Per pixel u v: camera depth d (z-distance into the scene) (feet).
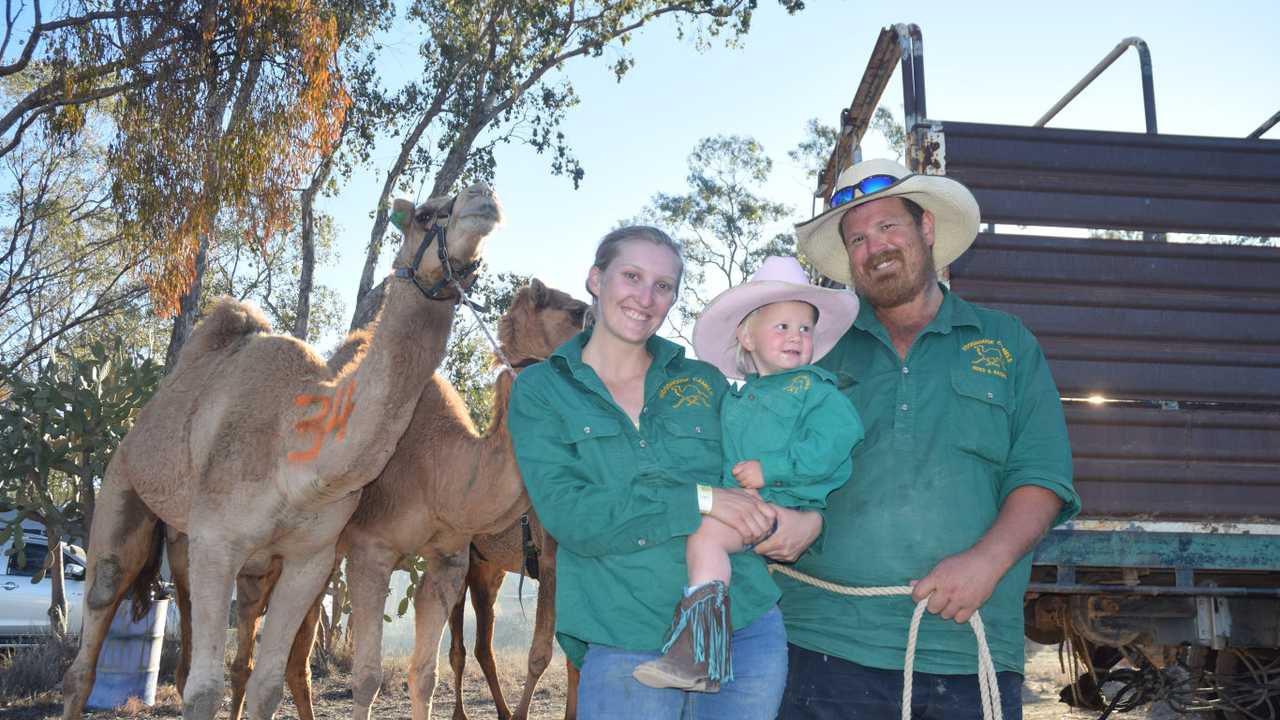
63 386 30.63
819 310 11.82
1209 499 17.35
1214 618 19.40
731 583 10.03
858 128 22.00
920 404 11.11
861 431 10.67
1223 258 18.12
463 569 22.70
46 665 33.58
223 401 19.30
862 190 11.59
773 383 11.02
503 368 20.63
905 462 11.00
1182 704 21.29
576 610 9.96
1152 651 21.76
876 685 10.86
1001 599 10.94
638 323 10.18
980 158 17.98
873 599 10.93
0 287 101.86
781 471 10.30
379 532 21.47
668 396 10.55
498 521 21.31
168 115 52.70
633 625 9.71
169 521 21.06
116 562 21.88
